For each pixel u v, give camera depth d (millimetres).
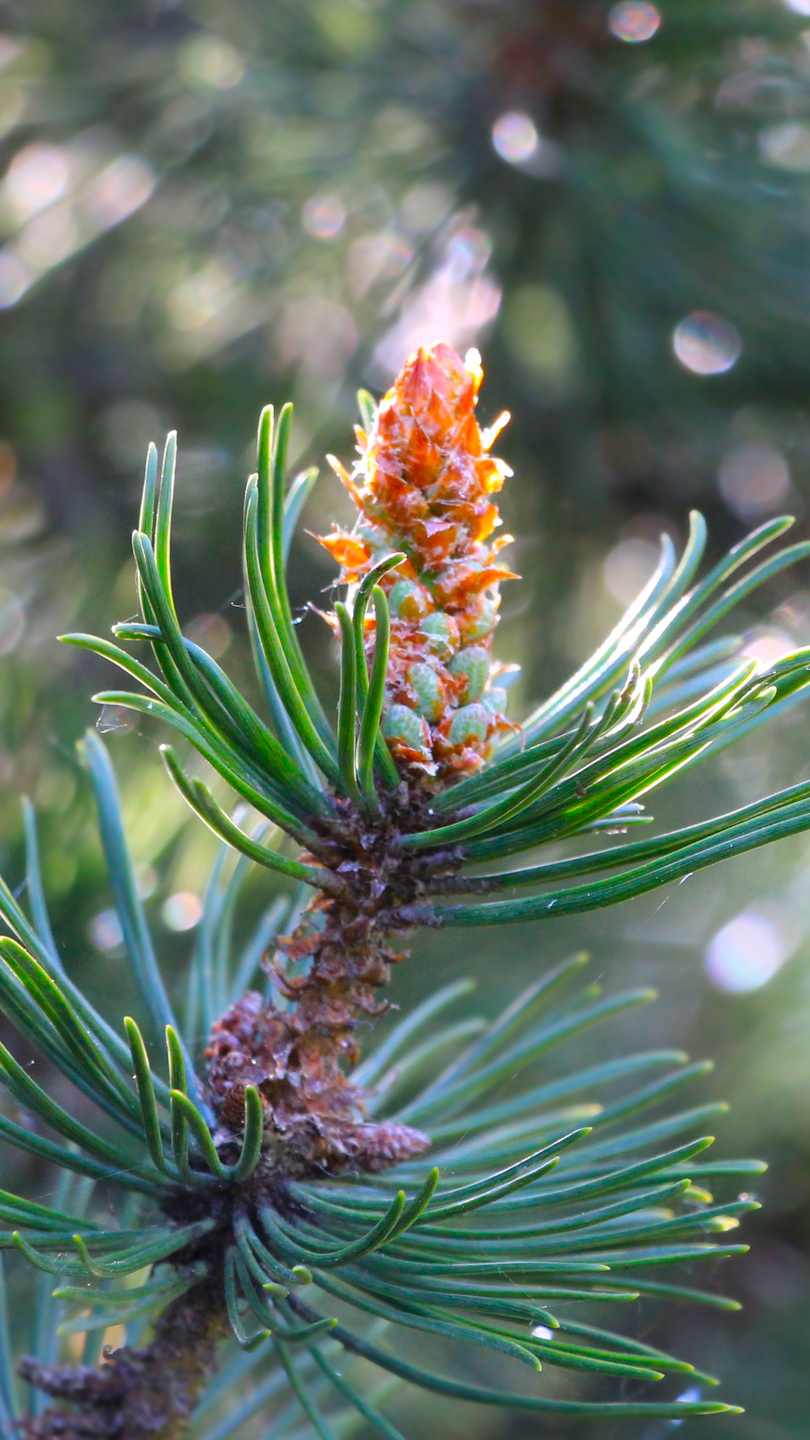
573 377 661
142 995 428
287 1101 406
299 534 666
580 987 648
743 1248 392
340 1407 496
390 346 641
